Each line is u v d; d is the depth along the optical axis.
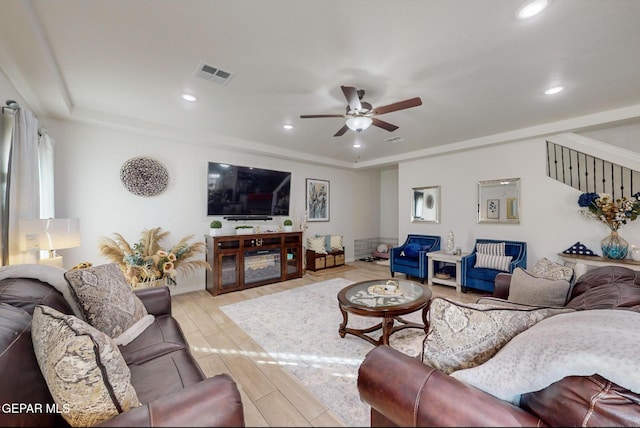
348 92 2.24
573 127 3.42
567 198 3.71
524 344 0.91
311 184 5.97
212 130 3.96
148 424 0.77
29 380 0.94
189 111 3.21
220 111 3.21
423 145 4.79
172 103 2.98
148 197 3.85
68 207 3.29
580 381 0.84
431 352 1.08
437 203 5.12
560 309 1.17
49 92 2.50
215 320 3.05
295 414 1.58
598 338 0.87
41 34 1.81
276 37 1.90
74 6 1.58
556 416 0.82
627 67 2.26
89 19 1.70
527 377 0.84
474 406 0.78
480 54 2.09
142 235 3.79
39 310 1.10
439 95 2.77
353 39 1.92
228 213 4.57
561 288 1.96
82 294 1.60
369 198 7.34
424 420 0.82
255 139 4.44
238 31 1.83
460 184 4.81
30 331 1.13
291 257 4.98
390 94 2.75
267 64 2.22
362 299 2.53
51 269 1.73
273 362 2.19
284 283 4.66
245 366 2.13
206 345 2.47
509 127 3.79
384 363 1.00
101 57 2.12
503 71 2.33
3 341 0.97
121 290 1.83
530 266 4.00
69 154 3.29
